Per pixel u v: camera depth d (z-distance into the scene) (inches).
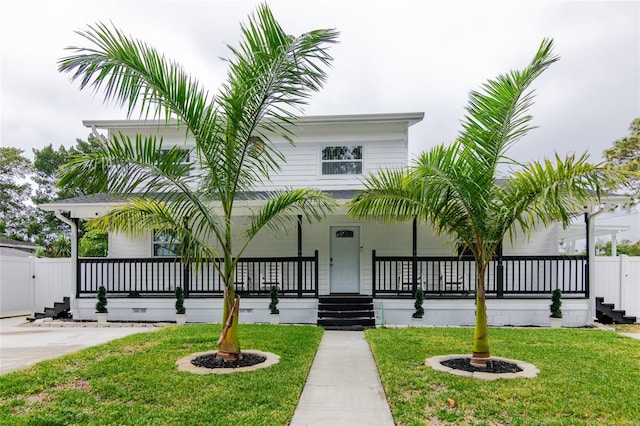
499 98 213.9
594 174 179.8
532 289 416.5
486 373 208.1
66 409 160.2
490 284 455.8
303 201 246.1
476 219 219.0
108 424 146.7
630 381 196.1
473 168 217.8
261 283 467.5
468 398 171.2
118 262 437.4
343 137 479.5
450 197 221.5
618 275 441.4
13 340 334.0
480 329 223.1
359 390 191.9
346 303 404.5
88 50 175.5
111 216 220.7
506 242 465.1
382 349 266.7
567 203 198.5
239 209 394.0
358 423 151.2
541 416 152.7
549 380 196.1
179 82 199.0
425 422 148.7
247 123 211.2
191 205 216.4
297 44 186.7
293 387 187.8
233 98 201.3
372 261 425.1
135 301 426.9
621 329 381.4
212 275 465.4
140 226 218.2
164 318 424.5
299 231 421.4
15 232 1186.0
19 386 190.5
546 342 292.7
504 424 146.4
